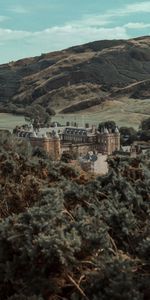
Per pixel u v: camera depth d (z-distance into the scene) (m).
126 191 7.79
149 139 137.50
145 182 8.23
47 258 5.64
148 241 5.70
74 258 5.68
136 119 190.88
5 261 6.11
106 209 7.28
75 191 7.91
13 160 10.26
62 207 6.77
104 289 5.33
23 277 5.90
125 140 143.50
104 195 8.10
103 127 138.62
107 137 134.25
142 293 5.19
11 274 5.89
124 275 5.29
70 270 5.76
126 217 6.66
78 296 5.55
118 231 6.60
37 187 9.05
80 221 6.14
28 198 8.98
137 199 7.55
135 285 5.28
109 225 6.68
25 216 6.18
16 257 5.95
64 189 8.68
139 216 7.34
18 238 5.99
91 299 5.49
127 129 147.62
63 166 10.72
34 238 5.81
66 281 5.82
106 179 8.66
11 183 9.40
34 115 194.12
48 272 5.83
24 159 10.49
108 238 6.14
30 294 5.72
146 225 6.74
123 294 5.12
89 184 8.48
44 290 5.74
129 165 9.65
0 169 9.84
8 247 6.14
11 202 8.91
